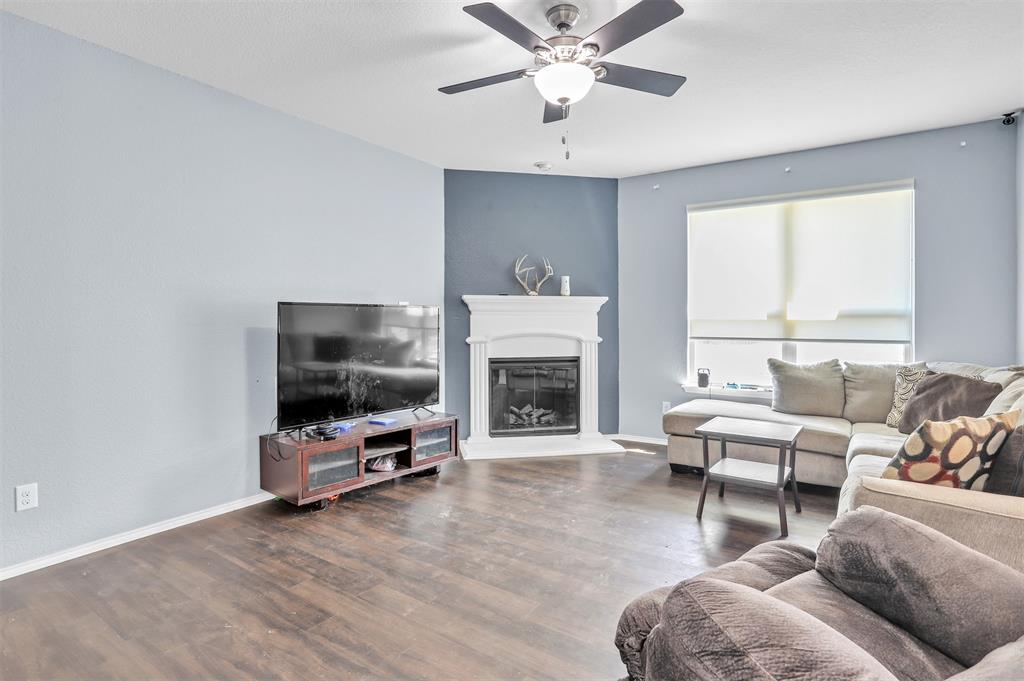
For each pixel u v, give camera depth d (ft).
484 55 9.50
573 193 17.22
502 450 15.71
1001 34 8.73
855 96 11.14
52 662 6.18
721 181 15.88
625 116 12.18
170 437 10.21
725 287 16.01
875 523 4.12
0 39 8.08
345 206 13.38
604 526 10.13
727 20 8.30
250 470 11.49
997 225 12.69
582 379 16.92
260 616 7.11
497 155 15.06
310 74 10.22
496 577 8.15
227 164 11.03
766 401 15.17
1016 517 4.38
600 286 17.40
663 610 2.59
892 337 13.92
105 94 9.23
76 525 9.02
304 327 11.23
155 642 6.56
